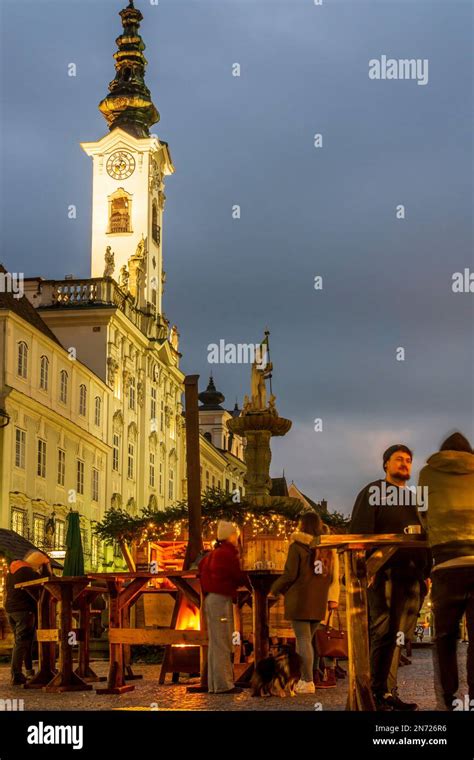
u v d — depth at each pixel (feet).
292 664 37.11
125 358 202.18
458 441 26.20
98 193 227.40
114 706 34.06
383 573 29.45
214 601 38.55
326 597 37.83
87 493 178.50
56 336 191.52
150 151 228.02
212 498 68.64
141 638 39.83
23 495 150.00
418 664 63.93
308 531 37.63
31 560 48.01
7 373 147.43
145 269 223.30
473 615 25.12
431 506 25.73
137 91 236.63
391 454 30.30
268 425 76.28
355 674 26.09
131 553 70.85
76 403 175.32
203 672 39.78
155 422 221.46
